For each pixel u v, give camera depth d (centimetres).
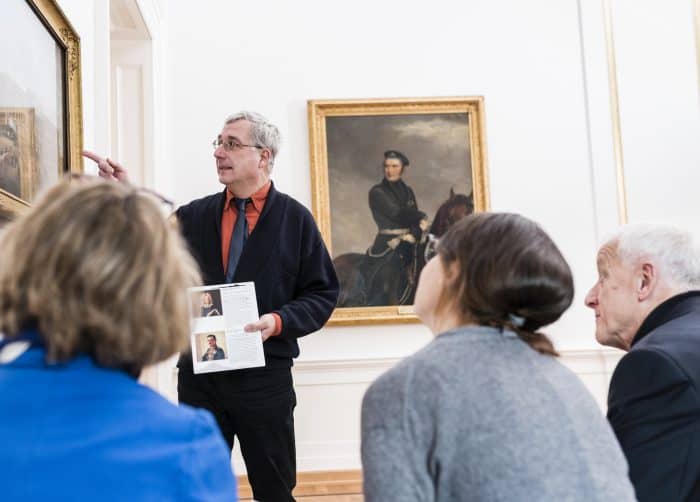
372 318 618
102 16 366
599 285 214
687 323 185
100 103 363
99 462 89
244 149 325
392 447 122
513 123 652
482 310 136
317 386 613
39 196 104
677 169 655
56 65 286
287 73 641
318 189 629
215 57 636
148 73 577
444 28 655
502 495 116
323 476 587
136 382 102
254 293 302
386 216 636
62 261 92
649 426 165
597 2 664
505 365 128
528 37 659
